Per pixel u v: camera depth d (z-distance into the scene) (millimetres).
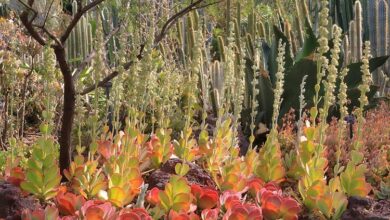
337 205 2766
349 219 2719
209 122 5508
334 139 4277
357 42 6992
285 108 5828
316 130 3164
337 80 5766
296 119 5812
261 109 6016
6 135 5465
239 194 2871
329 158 4098
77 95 3301
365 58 3002
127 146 3043
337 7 8484
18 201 2568
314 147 3154
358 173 2930
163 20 4578
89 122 3762
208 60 6145
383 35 7867
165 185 2693
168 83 3965
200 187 2752
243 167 3137
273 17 8648
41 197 2742
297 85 5723
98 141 3221
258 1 8812
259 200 2768
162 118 3822
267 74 5809
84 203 2557
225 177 2967
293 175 3232
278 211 2646
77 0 3242
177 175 2738
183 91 5336
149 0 4020
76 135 4789
